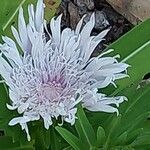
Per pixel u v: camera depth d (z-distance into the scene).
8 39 0.26
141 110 0.29
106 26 0.41
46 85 0.26
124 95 0.29
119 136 0.25
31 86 0.26
